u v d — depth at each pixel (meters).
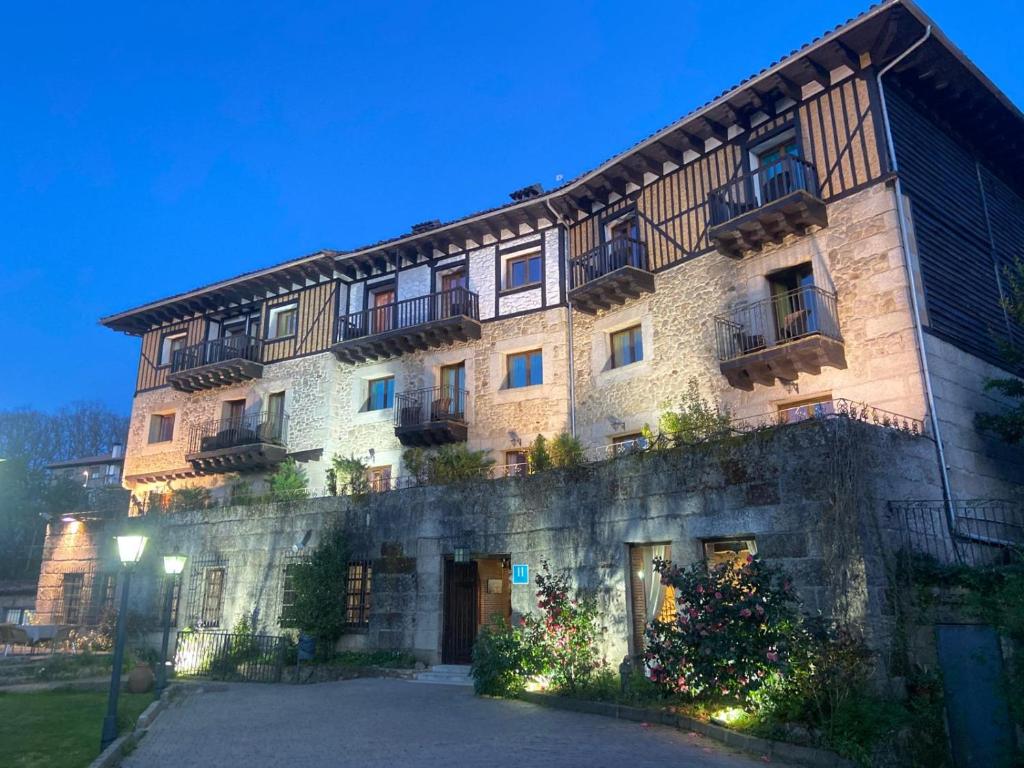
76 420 52.12
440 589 15.06
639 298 17.72
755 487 10.73
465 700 11.26
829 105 14.74
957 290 14.25
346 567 16.66
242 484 23.69
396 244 21.66
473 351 20.59
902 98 14.66
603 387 18.11
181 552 20.16
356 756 7.57
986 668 8.77
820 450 10.14
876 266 13.56
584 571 12.80
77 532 23.47
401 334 21.02
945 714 8.88
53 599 23.25
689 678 9.27
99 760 7.38
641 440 15.10
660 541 11.79
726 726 8.51
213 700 12.08
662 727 8.98
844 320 13.85
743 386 15.02
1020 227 17.34
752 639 8.74
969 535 11.38
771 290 15.35
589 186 18.64
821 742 7.75
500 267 20.66
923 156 14.66
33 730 9.87
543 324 19.53
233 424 24.55
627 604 12.03
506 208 19.75
